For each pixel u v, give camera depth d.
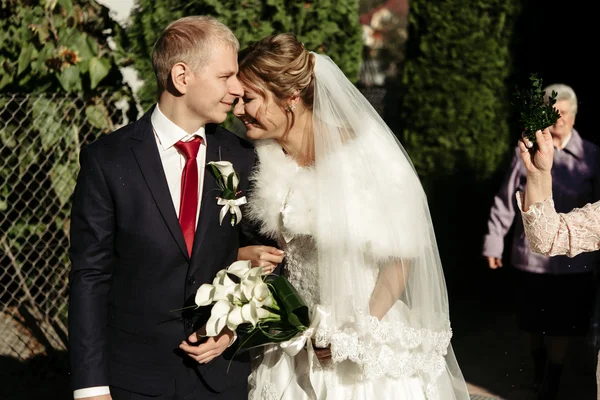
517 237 4.91
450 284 7.05
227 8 4.81
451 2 6.74
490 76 6.77
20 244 5.81
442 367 2.89
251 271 2.58
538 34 6.95
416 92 6.94
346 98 2.82
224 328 2.66
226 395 2.74
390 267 2.77
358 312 2.70
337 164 2.74
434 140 6.91
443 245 6.98
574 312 4.73
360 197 2.71
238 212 2.72
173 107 2.63
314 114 2.80
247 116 2.85
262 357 3.02
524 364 5.41
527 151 2.71
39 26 5.14
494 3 6.72
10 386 4.91
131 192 2.58
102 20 5.34
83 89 5.30
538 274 4.75
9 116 5.43
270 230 2.87
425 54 6.87
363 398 2.80
